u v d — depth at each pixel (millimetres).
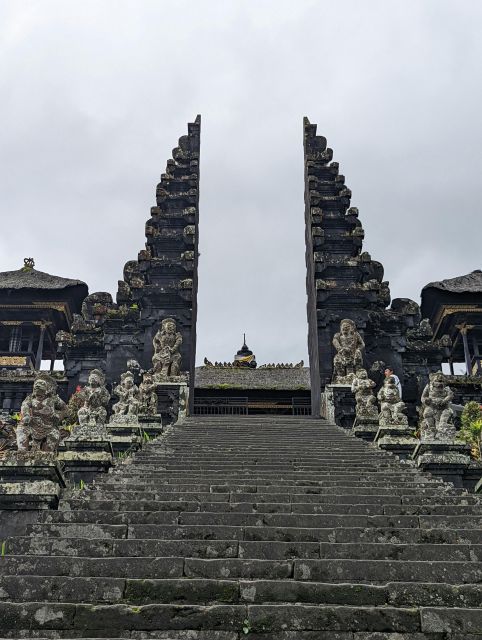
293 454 15477
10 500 10844
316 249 30422
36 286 32906
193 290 28047
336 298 28422
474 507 10656
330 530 9203
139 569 8031
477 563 8078
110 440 15750
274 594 7512
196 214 31031
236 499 10930
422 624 6969
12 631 7023
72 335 28109
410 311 28797
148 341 27422
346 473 13359
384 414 18062
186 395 24172
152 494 10977
